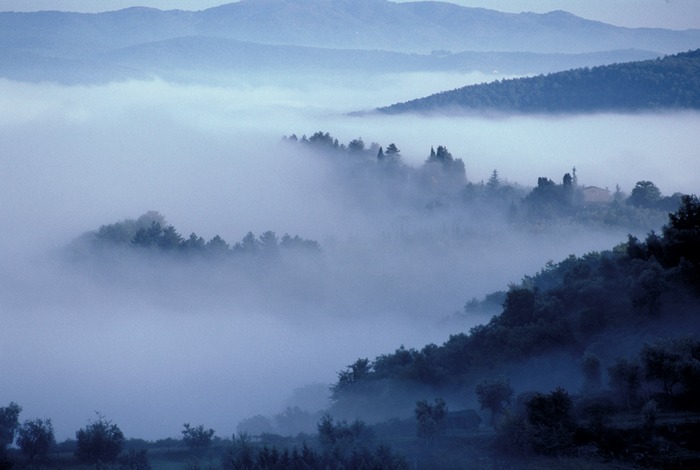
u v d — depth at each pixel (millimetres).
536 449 133625
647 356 147750
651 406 133500
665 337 175500
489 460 133625
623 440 131000
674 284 195750
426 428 142500
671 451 126625
